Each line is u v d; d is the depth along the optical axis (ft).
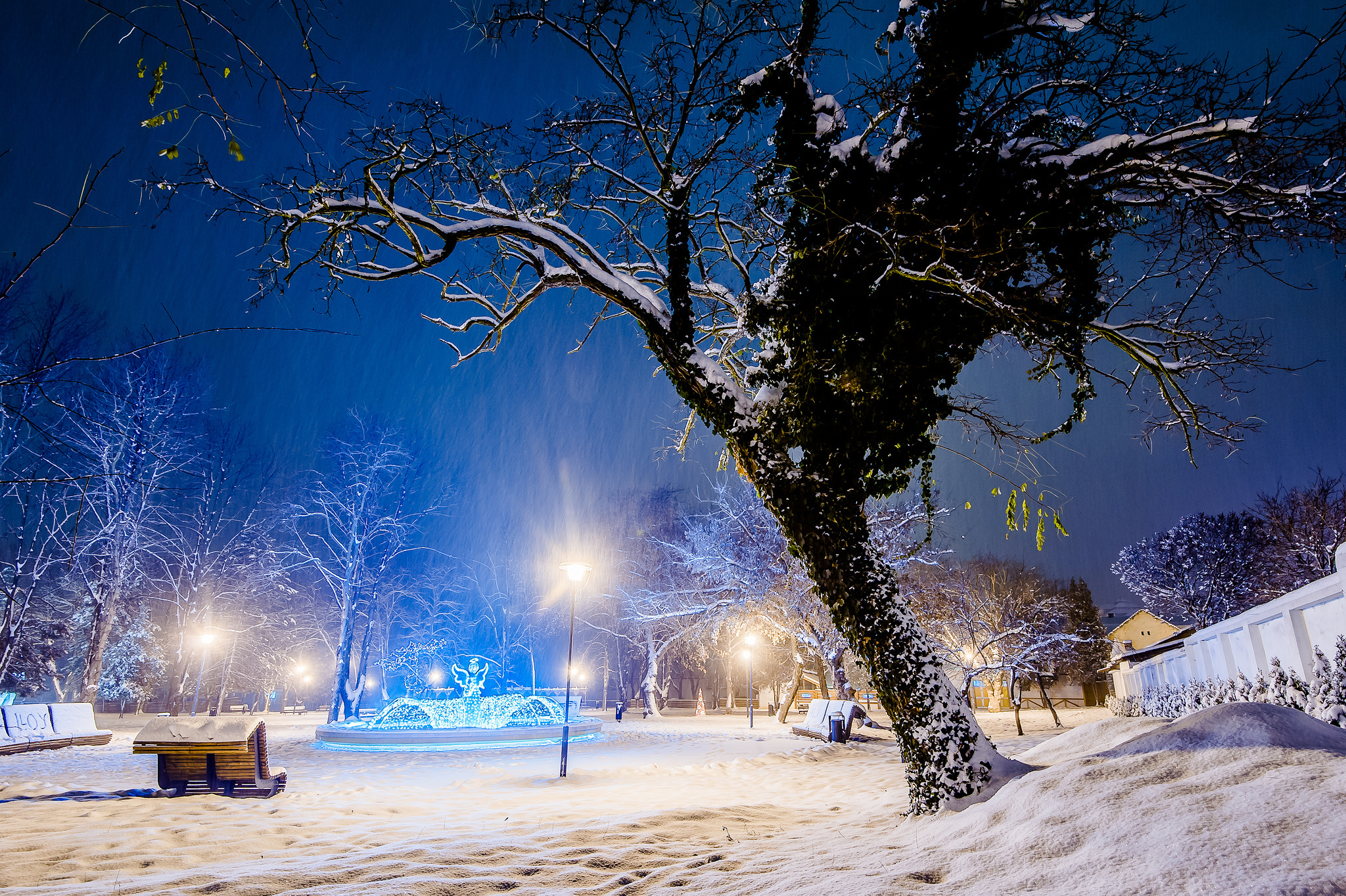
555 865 16.93
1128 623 191.83
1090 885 9.86
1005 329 26.17
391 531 111.75
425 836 20.99
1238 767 12.63
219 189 23.00
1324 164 23.35
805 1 26.17
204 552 107.96
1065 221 23.71
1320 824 9.66
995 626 103.35
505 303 33.96
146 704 178.40
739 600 91.35
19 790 33.60
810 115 26.25
